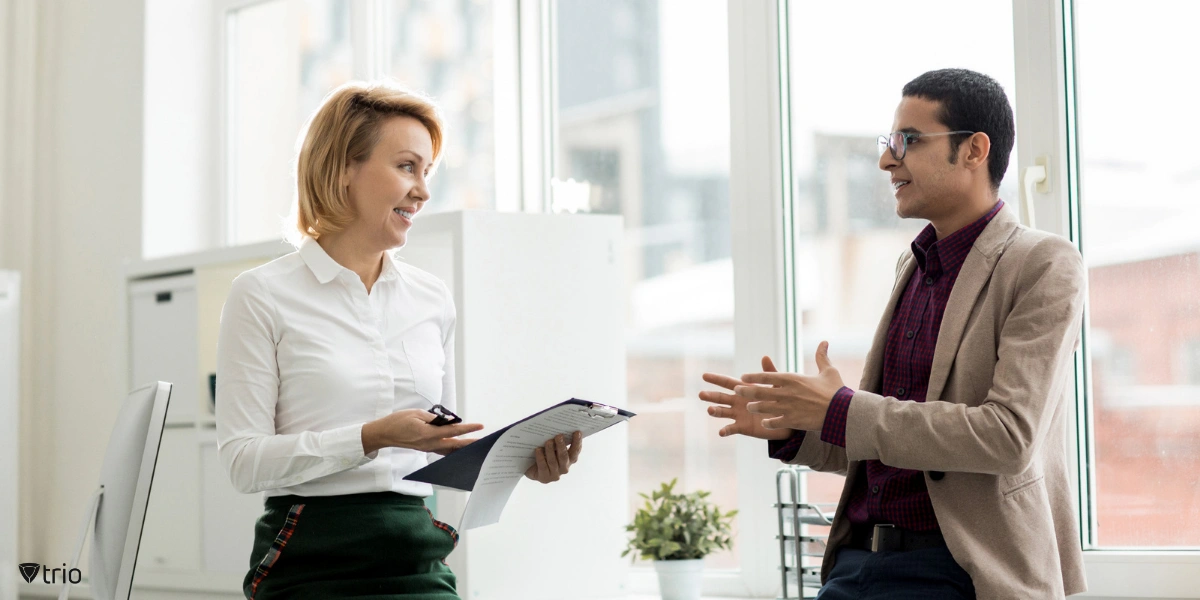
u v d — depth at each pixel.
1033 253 1.67
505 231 2.85
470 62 3.81
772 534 3.03
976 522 1.62
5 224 4.28
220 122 4.33
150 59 4.17
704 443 3.23
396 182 1.77
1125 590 2.46
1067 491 1.74
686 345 3.29
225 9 4.35
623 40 3.51
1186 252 2.50
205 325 3.51
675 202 3.36
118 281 4.15
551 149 3.68
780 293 3.07
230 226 4.33
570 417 1.69
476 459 1.68
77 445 4.19
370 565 1.73
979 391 1.67
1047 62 2.61
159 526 3.62
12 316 3.76
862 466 1.87
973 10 2.79
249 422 1.69
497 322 2.82
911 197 1.81
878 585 1.72
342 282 1.80
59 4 4.38
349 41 4.08
